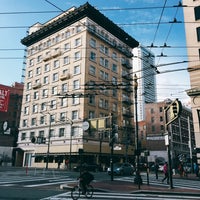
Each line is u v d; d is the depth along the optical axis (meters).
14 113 79.19
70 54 51.06
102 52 52.34
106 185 16.72
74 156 44.50
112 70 54.34
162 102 72.44
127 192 13.71
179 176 28.89
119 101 54.94
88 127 28.27
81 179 11.64
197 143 28.69
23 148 54.97
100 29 51.84
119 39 57.16
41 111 53.84
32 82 58.44
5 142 67.88
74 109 46.81
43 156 50.06
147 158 18.80
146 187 16.25
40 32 57.19
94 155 44.78
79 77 47.75
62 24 53.09
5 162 63.16
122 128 53.62
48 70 55.16
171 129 66.94
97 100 48.81
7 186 15.19
